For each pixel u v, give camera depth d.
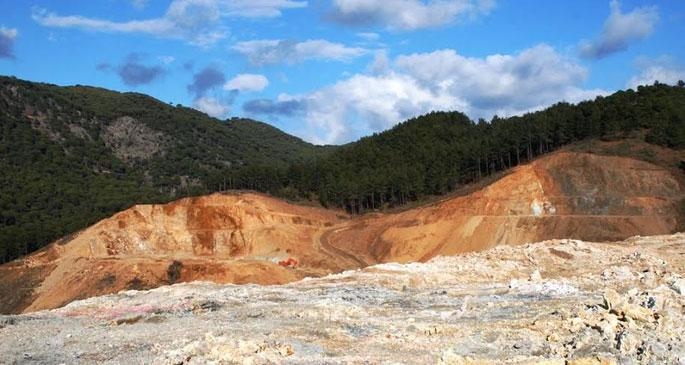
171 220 119.88
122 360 29.16
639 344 25.45
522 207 102.81
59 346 33.22
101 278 98.19
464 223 103.25
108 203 173.00
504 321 35.44
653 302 31.48
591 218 98.94
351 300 45.50
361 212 140.00
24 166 196.25
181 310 43.78
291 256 109.50
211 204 120.69
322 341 32.06
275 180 160.00
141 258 105.88
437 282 53.88
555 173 107.44
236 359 27.69
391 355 28.94
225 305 44.62
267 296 48.44
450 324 35.12
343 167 159.88
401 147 170.75
